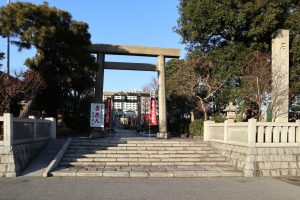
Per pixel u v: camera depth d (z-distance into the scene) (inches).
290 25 823.7
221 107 1109.1
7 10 735.7
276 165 524.1
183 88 1082.7
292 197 376.8
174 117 1355.8
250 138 523.2
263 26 801.6
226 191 401.4
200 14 856.9
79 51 839.1
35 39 748.0
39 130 599.8
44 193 364.2
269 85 816.3
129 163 572.1
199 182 458.0
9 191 371.2
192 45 991.6
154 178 482.0
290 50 823.7
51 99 1032.2
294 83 828.0
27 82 797.2
